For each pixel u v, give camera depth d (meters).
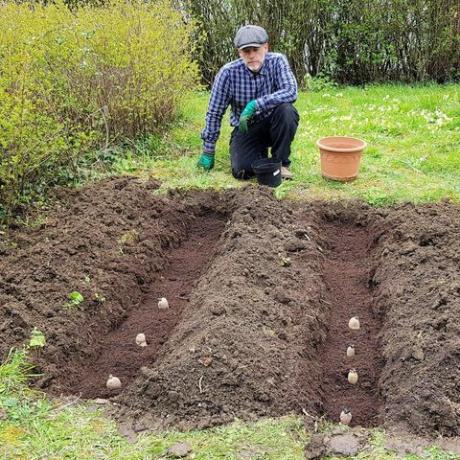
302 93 5.80
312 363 2.21
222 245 2.91
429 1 5.77
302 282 2.59
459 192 3.34
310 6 5.89
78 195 3.35
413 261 2.64
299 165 3.73
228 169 3.72
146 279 2.81
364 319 2.53
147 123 4.10
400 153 3.90
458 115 4.65
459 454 1.76
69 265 2.68
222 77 3.46
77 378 2.20
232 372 2.01
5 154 3.08
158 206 3.28
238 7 5.84
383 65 6.13
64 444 1.83
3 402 1.97
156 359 2.26
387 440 1.81
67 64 3.78
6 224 3.05
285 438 1.82
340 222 3.24
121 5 4.29
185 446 1.80
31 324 2.29
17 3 5.17
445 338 2.11
